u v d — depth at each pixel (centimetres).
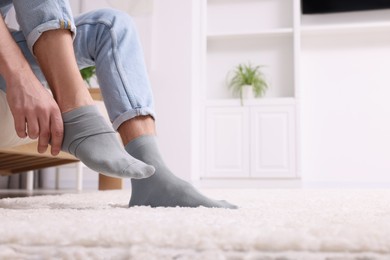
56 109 72
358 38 443
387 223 46
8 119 87
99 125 74
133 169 71
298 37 422
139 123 87
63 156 171
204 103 423
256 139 412
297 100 409
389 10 438
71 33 78
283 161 407
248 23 457
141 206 82
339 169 436
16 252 37
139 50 94
